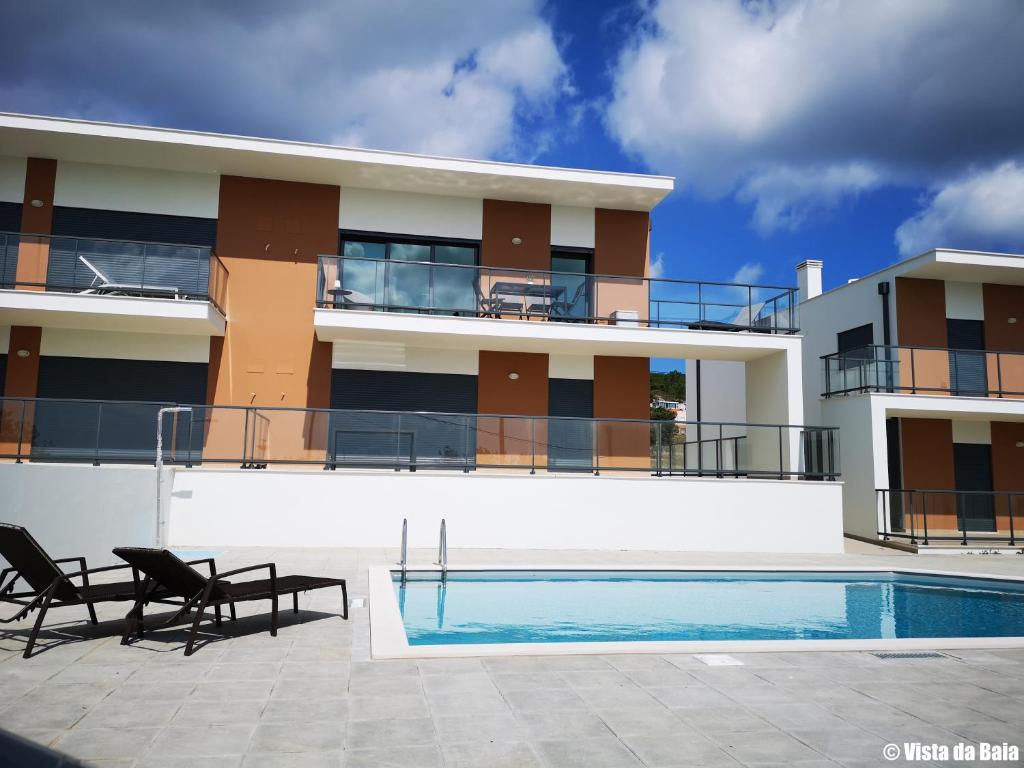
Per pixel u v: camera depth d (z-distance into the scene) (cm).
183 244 1362
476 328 1447
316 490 1248
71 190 1449
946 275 1830
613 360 1645
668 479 1358
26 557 535
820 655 558
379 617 652
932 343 1836
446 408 1557
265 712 393
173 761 319
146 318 1334
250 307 1488
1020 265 1739
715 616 839
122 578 919
